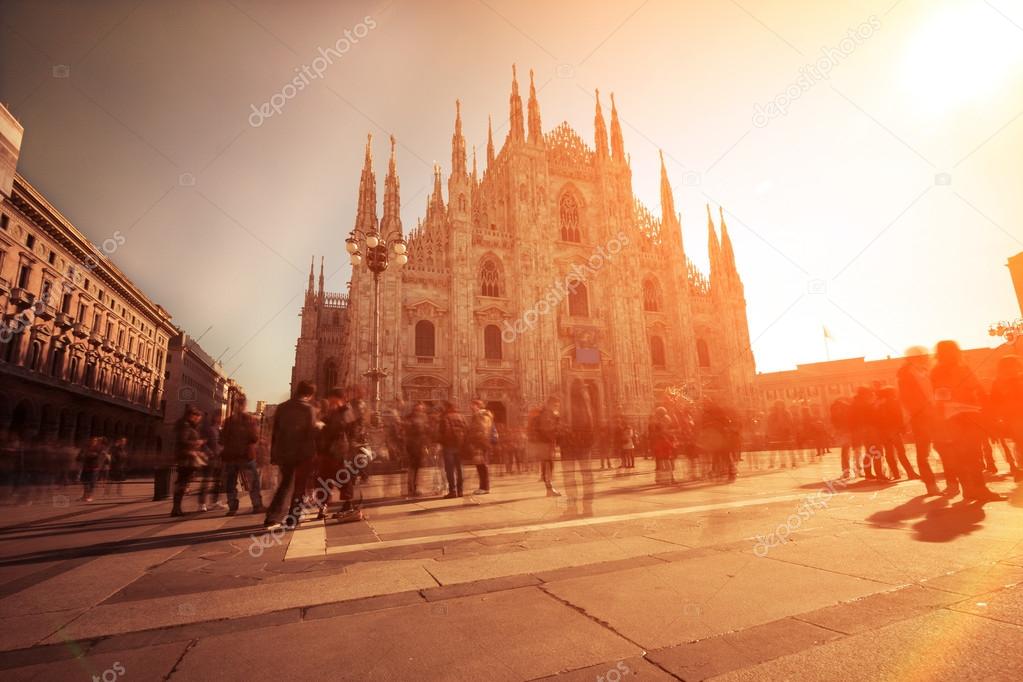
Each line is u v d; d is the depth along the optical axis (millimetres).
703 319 57000
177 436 10555
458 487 12406
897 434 11984
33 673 2824
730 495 10414
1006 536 5352
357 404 10703
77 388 42250
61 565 5621
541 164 51031
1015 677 2395
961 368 8242
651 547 5715
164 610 3955
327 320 69875
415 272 44000
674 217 57375
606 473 19156
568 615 3602
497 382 44125
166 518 9969
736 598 3820
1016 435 9125
